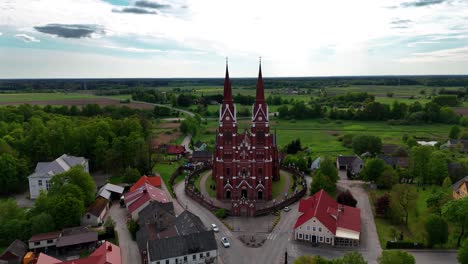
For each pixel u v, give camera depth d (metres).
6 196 123.31
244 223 102.38
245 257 83.62
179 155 182.12
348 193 110.50
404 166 152.38
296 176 147.38
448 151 167.12
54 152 145.50
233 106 118.81
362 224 99.75
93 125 162.25
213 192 128.12
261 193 120.56
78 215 95.50
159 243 77.94
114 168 146.75
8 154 126.69
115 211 111.19
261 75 117.00
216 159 132.12
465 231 87.38
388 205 102.62
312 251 85.88
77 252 85.75
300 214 106.56
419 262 79.12
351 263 64.44
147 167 148.00
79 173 106.75
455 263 78.69
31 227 88.62
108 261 71.69
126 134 170.25
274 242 90.81
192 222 89.44
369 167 132.38
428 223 85.12
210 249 80.19
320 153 186.62
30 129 161.62
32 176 118.94
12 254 79.50
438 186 127.75
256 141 118.12
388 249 85.81
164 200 112.44
